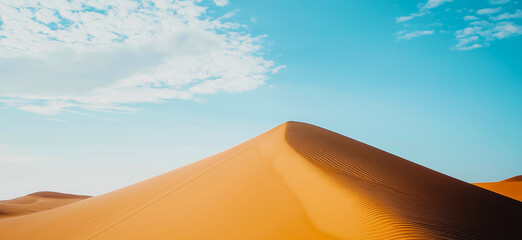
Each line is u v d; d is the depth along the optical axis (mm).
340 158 16172
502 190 41656
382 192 9477
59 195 85875
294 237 6973
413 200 9828
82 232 15711
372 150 24344
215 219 9695
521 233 10086
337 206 7914
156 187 21781
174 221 10922
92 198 28641
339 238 6422
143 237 10281
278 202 9586
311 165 12406
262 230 7859
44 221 22844
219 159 23641
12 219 28703
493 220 11195
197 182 16391
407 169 19453
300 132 23531
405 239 5711
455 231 7062
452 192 15734
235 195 11477
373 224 6496
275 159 15484
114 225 13555
